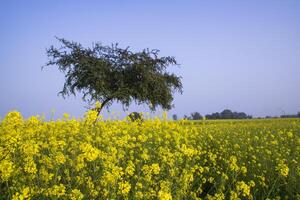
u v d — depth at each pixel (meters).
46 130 14.38
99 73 29.52
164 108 31.92
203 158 13.77
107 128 15.23
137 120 18.67
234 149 14.98
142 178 9.27
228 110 71.31
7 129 11.60
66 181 9.11
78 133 14.37
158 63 32.00
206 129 21.61
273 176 11.15
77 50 30.55
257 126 26.47
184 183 8.94
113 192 7.93
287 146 16.31
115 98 30.39
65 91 30.55
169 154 10.65
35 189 7.77
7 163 7.79
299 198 9.29
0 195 7.86
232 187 10.41
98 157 9.73
